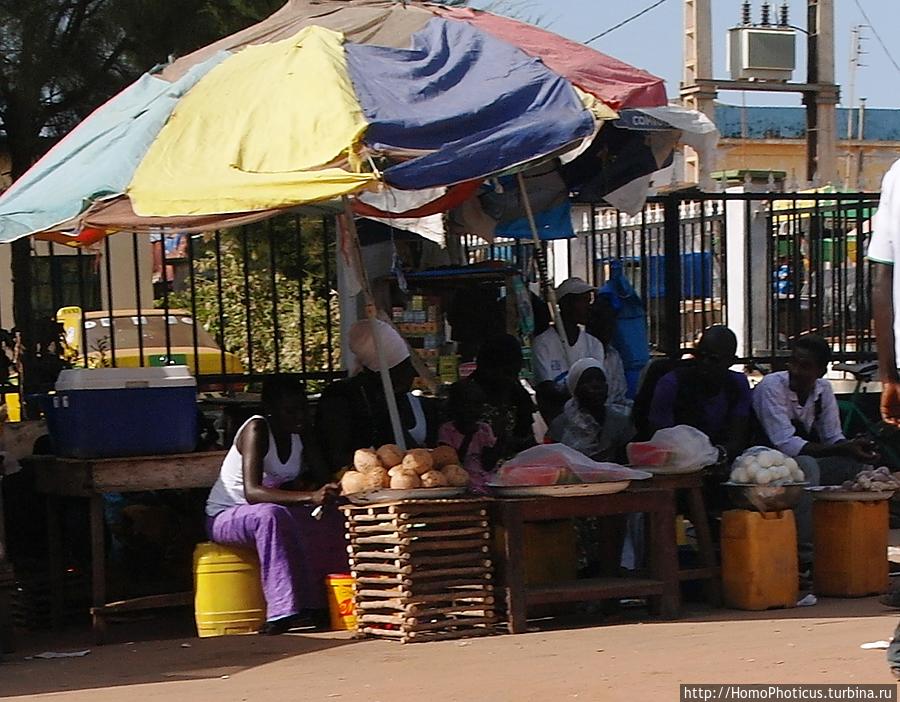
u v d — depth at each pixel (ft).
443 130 20.99
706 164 25.71
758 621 21.30
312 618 23.09
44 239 25.93
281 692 17.53
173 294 44.68
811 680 16.31
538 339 28.22
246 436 22.56
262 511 22.17
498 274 28.55
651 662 18.03
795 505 23.11
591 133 20.94
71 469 22.98
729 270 34.68
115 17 30.50
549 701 16.07
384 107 21.22
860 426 31.17
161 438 22.94
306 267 40.63
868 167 96.63
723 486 23.21
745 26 75.00
